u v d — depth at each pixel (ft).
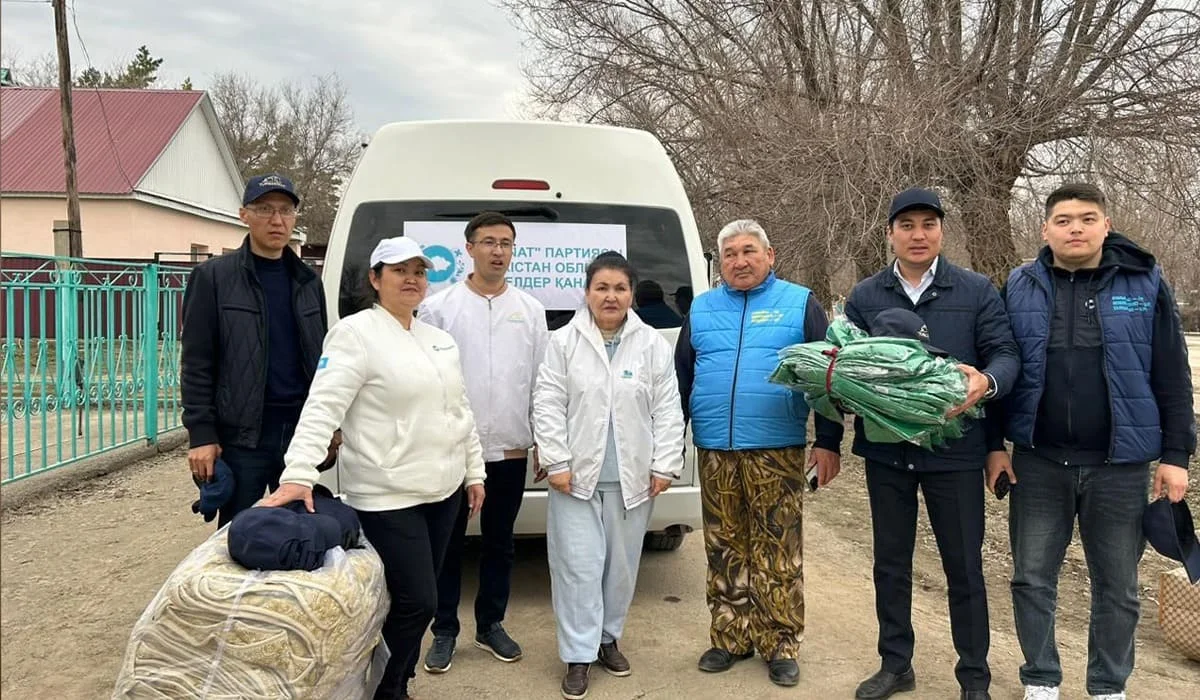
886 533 11.21
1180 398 10.08
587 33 48.98
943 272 10.80
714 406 11.61
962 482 10.62
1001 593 15.74
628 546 11.69
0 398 27.84
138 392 29.40
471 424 10.55
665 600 15.19
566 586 11.34
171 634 7.59
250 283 10.71
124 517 20.18
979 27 35.50
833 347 10.11
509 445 11.91
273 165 166.40
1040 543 10.66
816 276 36.32
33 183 70.44
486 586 12.46
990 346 10.48
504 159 14.26
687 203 15.06
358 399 9.68
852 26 37.58
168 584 7.79
